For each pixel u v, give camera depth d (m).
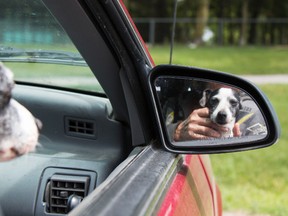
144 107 1.95
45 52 2.19
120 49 1.89
